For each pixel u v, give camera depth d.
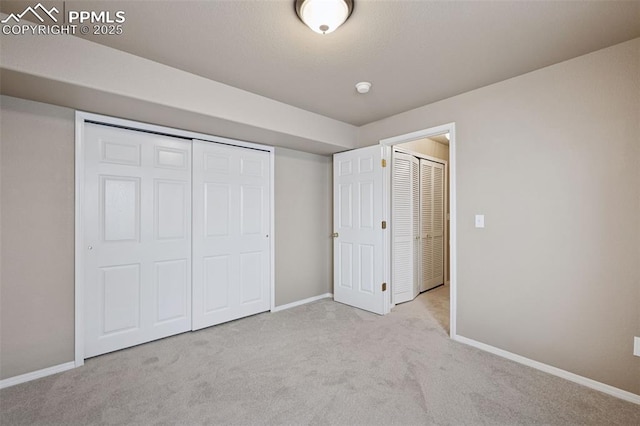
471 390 1.92
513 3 1.52
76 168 2.23
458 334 2.69
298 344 2.60
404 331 2.89
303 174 3.86
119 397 1.85
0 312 1.97
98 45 1.90
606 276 1.93
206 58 2.08
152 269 2.66
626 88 1.86
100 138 2.40
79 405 1.77
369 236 3.47
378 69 2.23
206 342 2.64
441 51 1.98
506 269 2.39
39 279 2.10
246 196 3.29
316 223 4.01
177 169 2.81
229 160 3.15
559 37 1.82
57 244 2.17
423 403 1.79
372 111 3.14
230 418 1.67
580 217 2.03
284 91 2.63
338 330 2.91
